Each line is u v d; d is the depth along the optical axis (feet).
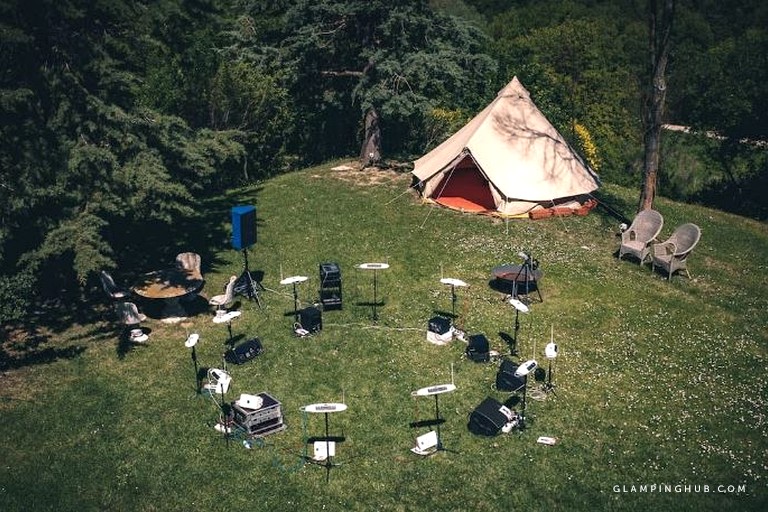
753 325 57.82
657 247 67.00
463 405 46.09
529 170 77.87
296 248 70.33
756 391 48.29
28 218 52.65
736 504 38.22
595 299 60.49
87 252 48.96
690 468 40.91
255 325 55.77
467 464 40.98
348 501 38.40
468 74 89.71
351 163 100.99
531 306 58.90
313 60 94.12
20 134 49.75
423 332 54.70
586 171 81.30
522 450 42.11
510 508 37.93
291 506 38.06
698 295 62.85
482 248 69.87
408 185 88.99
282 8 93.20
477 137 78.23
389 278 63.82
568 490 39.17
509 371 47.26
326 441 42.09
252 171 104.68
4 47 49.60
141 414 45.14
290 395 46.91
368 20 92.32
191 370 49.83
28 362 50.62
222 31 92.63
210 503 38.34
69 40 52.21
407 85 88.17
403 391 47.39
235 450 42.04
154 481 39.78
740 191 114.73
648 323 57.00
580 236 74.59
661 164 132.67
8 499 38.32
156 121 57.47
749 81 111.75
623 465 41.06
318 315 53.98
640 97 144.36
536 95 120.67
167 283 57.26
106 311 58.23
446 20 92.89
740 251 77.10
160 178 54.24
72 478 39.91
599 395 47.39
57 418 44.65
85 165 50.44
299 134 114.52
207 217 79.36
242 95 96.73
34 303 59.00
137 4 53.52
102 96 53.98
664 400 47.01
